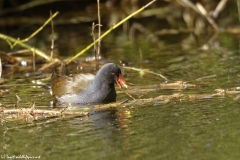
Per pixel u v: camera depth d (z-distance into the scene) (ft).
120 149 30.71
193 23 74.79
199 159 28.96
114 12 87.92
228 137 32.14
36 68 54.65
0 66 47.67
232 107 37.91
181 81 44.14
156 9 86.43
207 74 48.32
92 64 54.29
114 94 41.39
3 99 42.01
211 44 63.41
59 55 59.67
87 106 40.04
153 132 33.40
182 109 37.91
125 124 35.12
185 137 32.37
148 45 64.54
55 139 32.60
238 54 56.70
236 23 74.59
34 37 71.67
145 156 29.53
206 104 38.91
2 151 30.99
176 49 61.46
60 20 83.51
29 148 31.30
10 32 75.31
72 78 43.27
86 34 72.49
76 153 30.30
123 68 52.16
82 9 91.04
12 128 34.94
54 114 37.27
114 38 69.92
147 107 38.73
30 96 43.21
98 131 33.81
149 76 49.01
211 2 84.69
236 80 45.39
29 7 87.71
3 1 85.20
